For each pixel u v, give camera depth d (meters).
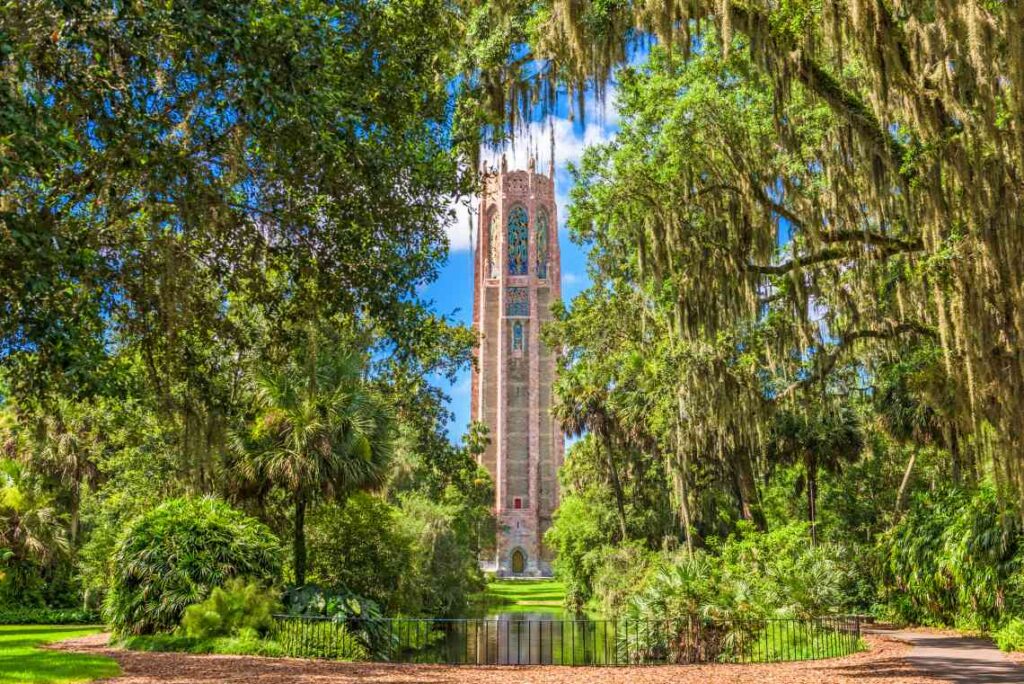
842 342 23.14
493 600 61.50
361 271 14.67
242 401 22.94
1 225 10.26
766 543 29.72
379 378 28.95
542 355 121.88
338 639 19.38
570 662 21.02
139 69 11.19
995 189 13.88
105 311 13.78
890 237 18.41
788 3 14.13
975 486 21.36
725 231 19.25
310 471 21.77
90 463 36.25
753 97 19.14
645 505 48.12
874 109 14.30
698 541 42.47
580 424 45.66
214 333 16.58
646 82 20.22
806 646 18.69
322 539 26.12
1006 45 12.98
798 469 42.25
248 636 18.81
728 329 23.77
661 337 30.39
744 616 19.30
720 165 19.14
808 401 27.08
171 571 20.39
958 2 12.42
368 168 13.10
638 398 35.59
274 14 11.53
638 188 19.61
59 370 11.57
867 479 42.66
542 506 118.62
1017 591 20.44
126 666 14.53
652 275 20.19
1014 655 17.05
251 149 13.56
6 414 33.38
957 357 16.81
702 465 38.00
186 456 18.61
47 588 35.19
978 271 14.55
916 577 25.52
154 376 14.95
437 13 15.63
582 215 22.61
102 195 12.34
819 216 18.81
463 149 15.92
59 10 10.14
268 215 13.84
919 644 19.69
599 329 34.44
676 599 20.19
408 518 32.88
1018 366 15.04
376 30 14.11
